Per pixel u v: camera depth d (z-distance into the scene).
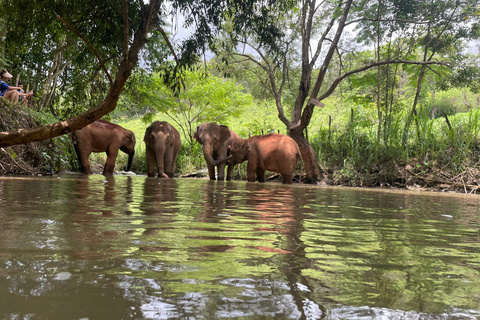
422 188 10.30
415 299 0.95
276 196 4.39
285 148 9.84
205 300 0.89
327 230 2.05
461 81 12.38
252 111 30.86
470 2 11.42
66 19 7.63
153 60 14.06
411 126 12.66
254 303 0.88
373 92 15.23
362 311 0.85
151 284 0.99
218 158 11.32
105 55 8.86
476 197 6.87
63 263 1.16
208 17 8.39
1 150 7.93
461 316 0.84
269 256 1.37
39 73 13.05
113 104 4.54
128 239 1.58
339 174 11.85
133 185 5.49
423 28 12.48
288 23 13.46
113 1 7.07
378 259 1.40
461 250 1.64
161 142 10.98
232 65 14.92
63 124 4.39
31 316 0.75
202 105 20.48
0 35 8.80
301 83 12.48
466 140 11.18
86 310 0.80
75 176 8.12
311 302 0.90
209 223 2.12
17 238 1.50
